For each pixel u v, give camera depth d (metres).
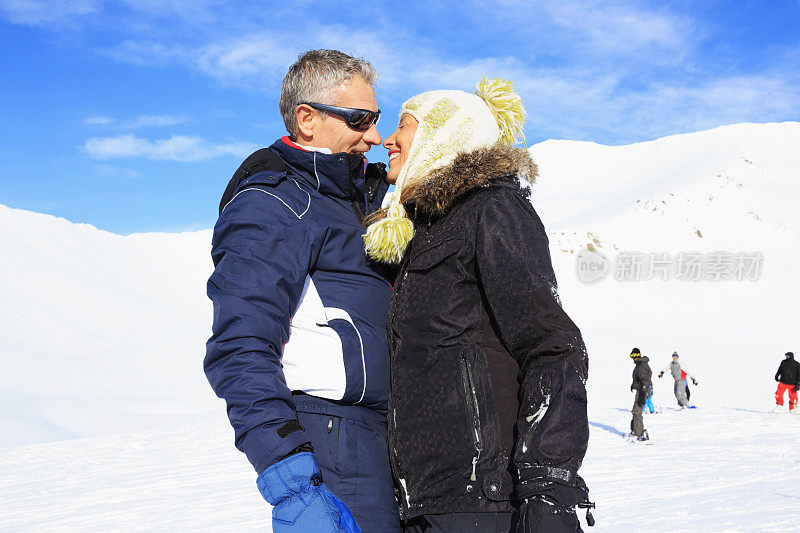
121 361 35.25
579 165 122.81
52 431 20.11
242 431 1.75
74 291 46.72
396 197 2.12
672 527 5.57
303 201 2.06
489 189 1.93
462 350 1.88
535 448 1.64
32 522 6.66
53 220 57.50
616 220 69.88
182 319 46.94
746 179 86.19
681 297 50.53
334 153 2.19
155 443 12.35
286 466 1.70
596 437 11.75
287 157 2.16
